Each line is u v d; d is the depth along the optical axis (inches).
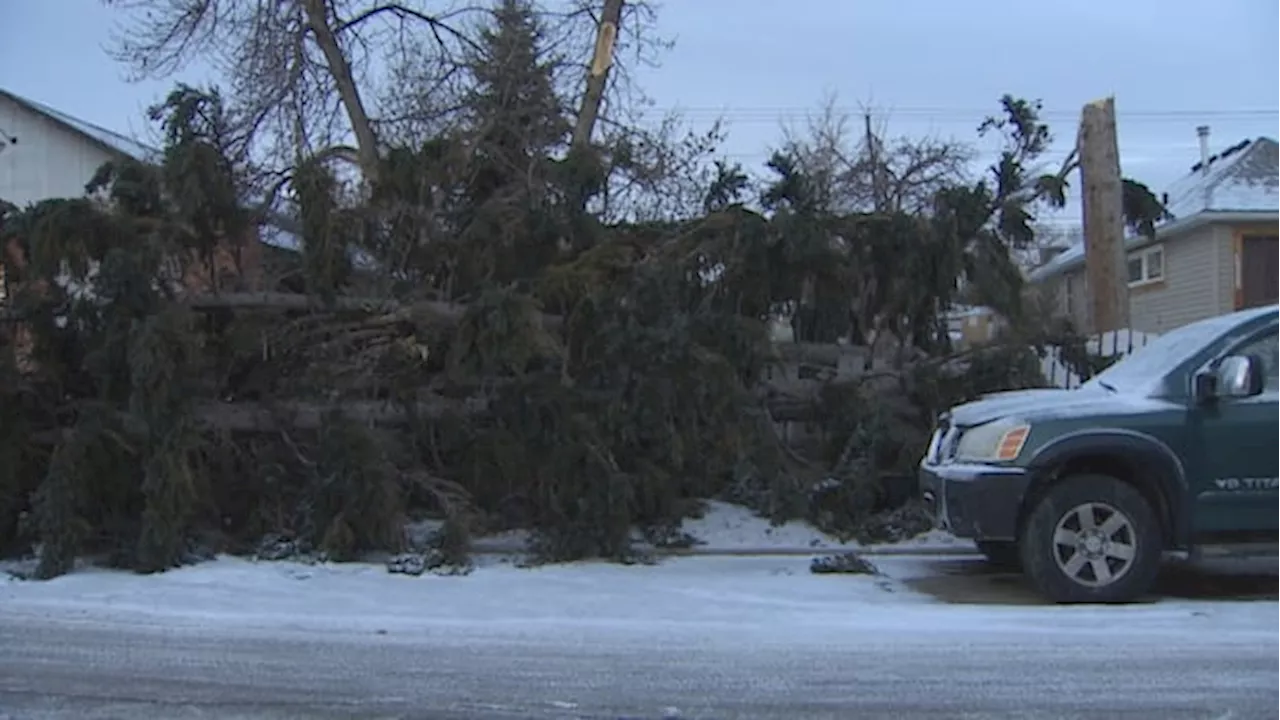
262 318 398.0
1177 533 299.7
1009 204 445.4
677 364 373.1
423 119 602.5
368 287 407.5
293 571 342.3
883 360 447.2
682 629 273.0
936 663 238.5
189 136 404.2
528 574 343.6
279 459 391.9
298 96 600.1
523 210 406.0
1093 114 525.3
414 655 247.1
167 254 373.1
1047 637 260.1
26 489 365.4
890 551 378.6
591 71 621.0
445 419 394.6
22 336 375.9
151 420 346.3
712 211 443.5
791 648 252.8
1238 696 212.2
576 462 369.7
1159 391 305.1
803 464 431.2
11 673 232.2
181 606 297.6
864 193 965.8
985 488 299.4
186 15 609.0
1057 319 514.6
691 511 405.7
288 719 201.8
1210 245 927.7
